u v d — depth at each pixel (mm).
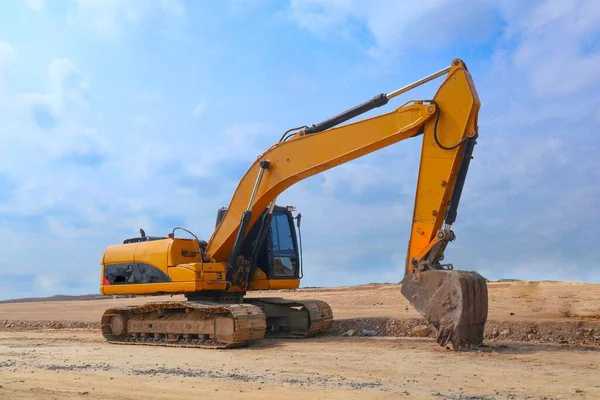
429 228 13234
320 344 15008
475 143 13242
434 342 14391
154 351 14602
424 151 13531
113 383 9742
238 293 17328
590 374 9781
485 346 13016
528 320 15852
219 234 16922
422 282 12867
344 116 15023
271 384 9375
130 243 17750
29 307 35188
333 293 29453
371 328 17750
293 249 18047
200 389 9078
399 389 8742
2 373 10984
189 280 15898
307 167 15367
